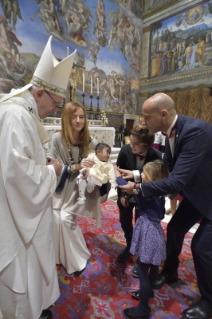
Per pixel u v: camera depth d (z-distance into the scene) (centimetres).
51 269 132
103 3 935
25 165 102
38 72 120
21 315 116
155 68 1092
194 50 925
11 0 649
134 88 1150
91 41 910
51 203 135
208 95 891
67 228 184
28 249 117
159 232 143
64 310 154
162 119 134
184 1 934
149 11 1087
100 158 178
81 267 194
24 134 105
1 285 109
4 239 105
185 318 147
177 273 189
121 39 1038
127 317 147
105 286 179
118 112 1073
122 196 182
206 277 145
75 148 184
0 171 104
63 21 799
